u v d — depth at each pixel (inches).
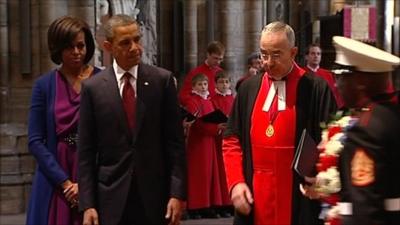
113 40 168.7
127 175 167.2
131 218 167.8
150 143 169.0
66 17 185.9
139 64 171.9
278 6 459.8
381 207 116.6
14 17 400.2
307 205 158.7
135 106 168.6
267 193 160.9
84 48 184.5
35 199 182.2
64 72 186.9
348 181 121.6
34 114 184.2
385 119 119.7
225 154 166.9
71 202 179.0
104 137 168.6
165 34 457.4
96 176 169.9
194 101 366.9
